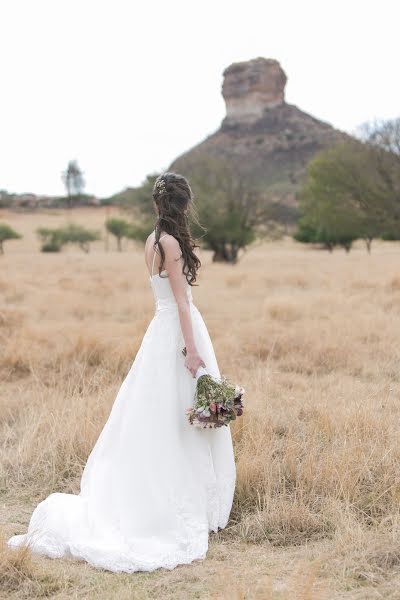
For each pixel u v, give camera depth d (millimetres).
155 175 35906
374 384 6277
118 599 2857
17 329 9148
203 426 3402
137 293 13734
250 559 3244
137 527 3383
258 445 4355
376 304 10945
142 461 3477
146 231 36312
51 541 3385
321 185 28516
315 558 3172
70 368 7102
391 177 27281
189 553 3293
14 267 27625
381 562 3039
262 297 13148
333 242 61031
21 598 2934
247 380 6352
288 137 170875
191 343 3473
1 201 145875
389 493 3822
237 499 3924
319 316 10164
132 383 3662
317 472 4020
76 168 151500
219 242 34031
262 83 185500
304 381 6410
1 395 6305
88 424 4812
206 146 180750
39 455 4633
